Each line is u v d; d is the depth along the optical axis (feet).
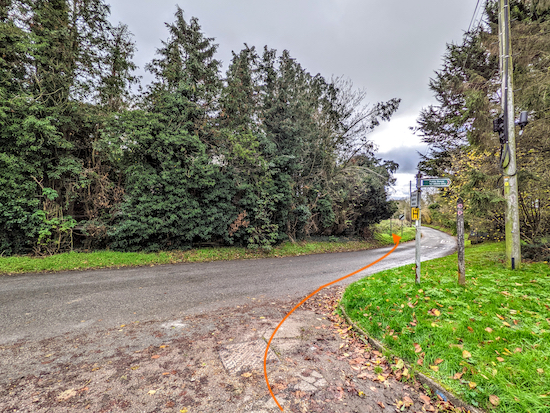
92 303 17.90
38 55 30.94
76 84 35.04
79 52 36.09
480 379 8.58
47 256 30.25
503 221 32.17
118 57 39.45
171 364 10.54
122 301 18.48
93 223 33.68
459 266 18.30
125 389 8.86
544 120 24.72
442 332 11.71
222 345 12.38
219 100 42.24
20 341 12.33
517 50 27.43
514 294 15.80
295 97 52.03
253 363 10.83
